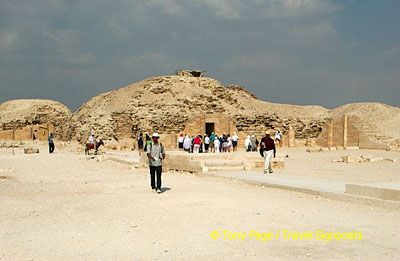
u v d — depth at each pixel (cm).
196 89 7619
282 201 1656
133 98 7075
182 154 3009
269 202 1631
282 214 1408
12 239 1143
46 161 3891
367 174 2745
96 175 2747
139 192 1931
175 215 1405
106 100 7512
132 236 1155
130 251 1022
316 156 4672
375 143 6088
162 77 7850
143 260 955
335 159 4181
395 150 5712
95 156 4325
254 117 6856
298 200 1681
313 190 1803
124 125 6366
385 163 3762
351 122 6481
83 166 3422
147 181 2356
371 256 966
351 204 1593
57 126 8612
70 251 1030
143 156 3372
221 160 2858
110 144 5916
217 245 1061
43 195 1880
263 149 2616
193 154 3008
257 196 1778
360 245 1053
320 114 8425
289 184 2012
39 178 2591
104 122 6281
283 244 1066
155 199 1723
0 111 10269
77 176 2692
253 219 1334
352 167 3362
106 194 1884
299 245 1056
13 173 2894
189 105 6850
